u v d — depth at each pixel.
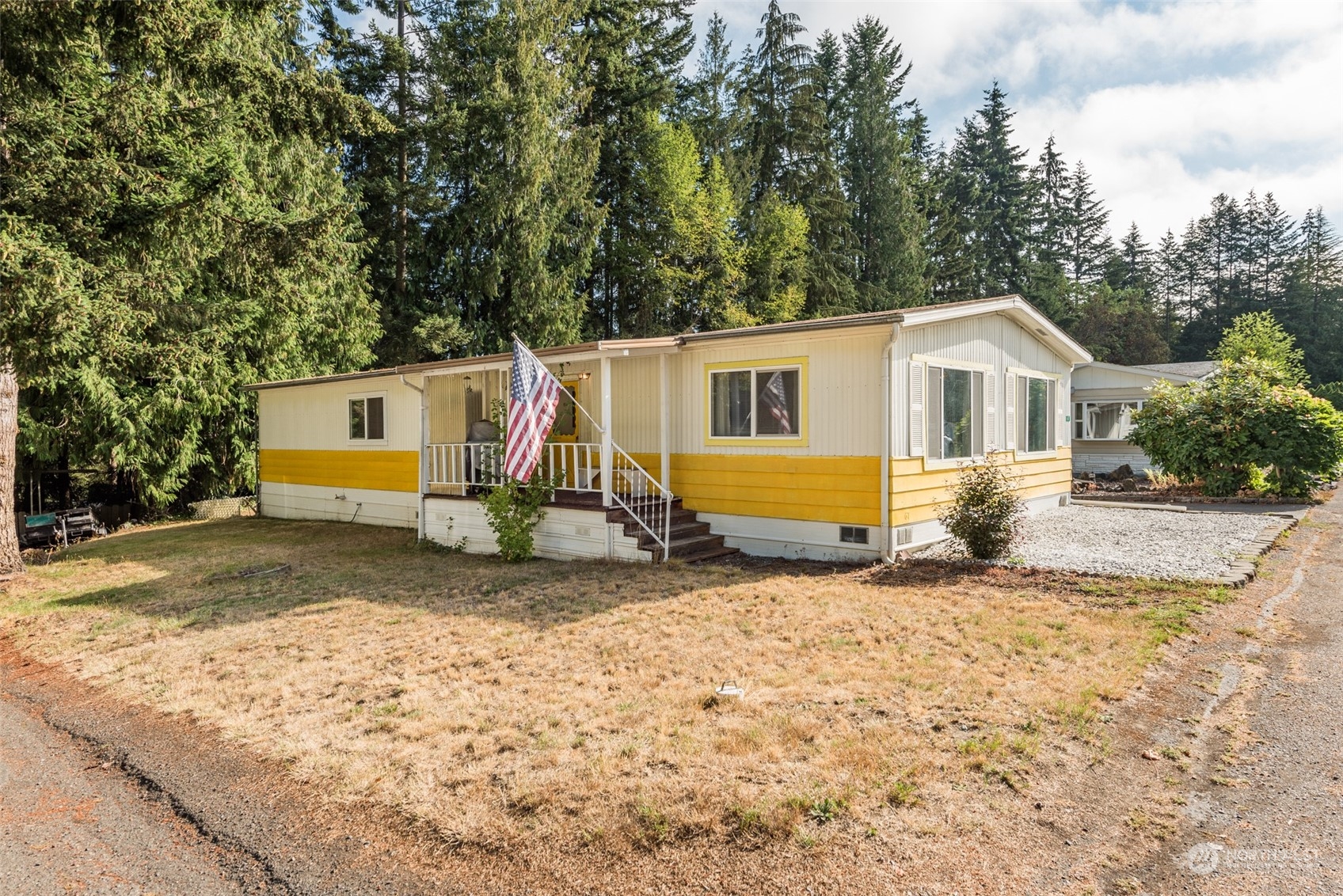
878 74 36.22
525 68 22.39
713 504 10.45
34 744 4.73
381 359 23.95
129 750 4.53
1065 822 3.26
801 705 4.60
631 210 28.52
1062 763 3.78
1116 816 3.30
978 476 8.87
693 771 3.76
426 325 22.61
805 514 9.56
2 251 8.10
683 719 4.44
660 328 28.47
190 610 7.96
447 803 3.62
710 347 10.40
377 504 14.40
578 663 5.67
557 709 4.71
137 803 3.90
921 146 47.66
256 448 19.08
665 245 28.22
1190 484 17.38
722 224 28.45
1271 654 5.38
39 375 9.66
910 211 35.72
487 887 3.01
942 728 4.18
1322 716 4.30
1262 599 6.88
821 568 8.88
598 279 29.75
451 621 7.06
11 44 9.60
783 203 32.56
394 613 7.46
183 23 10.11
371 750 4.26
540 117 22.59
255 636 6.84
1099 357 43.59
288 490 16.66
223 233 11.34
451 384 13.09
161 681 5.75
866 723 4.29
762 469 9.95
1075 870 2.93
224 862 3.31
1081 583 7.41
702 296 28.73
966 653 5.46
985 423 11.23
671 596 7.62
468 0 24.23
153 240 11.12
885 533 8.89
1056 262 52.09
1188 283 61.94
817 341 9.39
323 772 4.03
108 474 18.59
